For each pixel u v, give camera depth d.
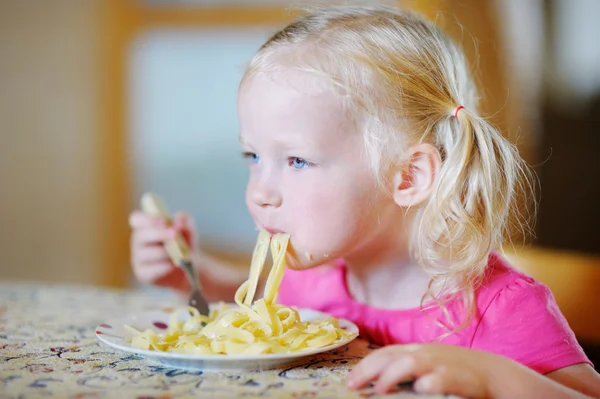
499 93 2.16
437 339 0.95
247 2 3.10
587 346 1.48
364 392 0.67
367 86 0.90
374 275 1.02
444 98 0.96
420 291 1.00
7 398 0.64
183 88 3.21
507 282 0.94
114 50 3.21
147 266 1.24
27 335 0.93
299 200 0.88
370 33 0.94
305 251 0.89
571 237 2.25
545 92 2.30
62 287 1.34
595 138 2.27
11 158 3.27
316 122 0.87
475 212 0.93
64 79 3.23
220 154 3.21
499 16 2.12
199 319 0.92
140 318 0.96
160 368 0.76
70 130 3.25
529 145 2.26
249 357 0.72
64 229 3.28
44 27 3.22
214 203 3.22
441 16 1.25
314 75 0.88
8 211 3.28
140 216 1.24
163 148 3.25
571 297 1.50
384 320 1.02
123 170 3.28
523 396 0.69
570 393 0.72
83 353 0.83
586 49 2.28
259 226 0.93
